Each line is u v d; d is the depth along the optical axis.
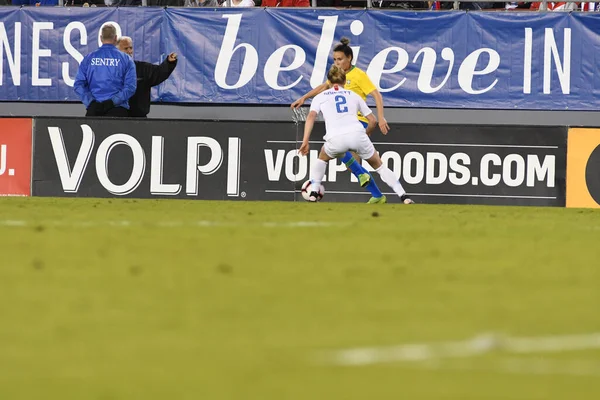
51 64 60.84
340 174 57.03
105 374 11.33
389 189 57.25
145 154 58.12
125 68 58.81
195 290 17.31
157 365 11.77
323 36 59.81
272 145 57.62
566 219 39.81
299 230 29.78
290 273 19.62
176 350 12.55
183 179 58.00
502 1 60.06
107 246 24.20
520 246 25.98
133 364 11.82
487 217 39.81
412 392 10.71
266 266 20.67
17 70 60.91
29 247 23.78
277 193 57.62
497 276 19.72
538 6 65.50
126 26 60.69
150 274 19.25
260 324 14.27
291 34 60.00
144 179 58.12
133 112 60.62
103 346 12.77
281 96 60.25
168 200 53.25
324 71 59.97
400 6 64.44
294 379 11.16
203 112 65.25
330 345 12.87
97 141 58.22
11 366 11.68
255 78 60.25
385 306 15.89
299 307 15.72
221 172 57.84
